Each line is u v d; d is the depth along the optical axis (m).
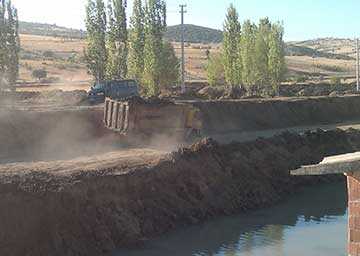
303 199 30.48
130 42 55.31
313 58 198.00
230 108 46.16
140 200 23.25
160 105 32.41
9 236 18.06
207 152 29.14
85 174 22.36
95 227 20.39
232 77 68.56
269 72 69.12
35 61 115.44
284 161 33.88
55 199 19.70
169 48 59.78
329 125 51.12
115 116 32.69
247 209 27.56
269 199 29.25
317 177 34.38
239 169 29.88
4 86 44.47
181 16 60.97
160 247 21.27
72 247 19.17
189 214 24.62
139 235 21.69
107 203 21.78
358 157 7.12
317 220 26.14
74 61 119.38
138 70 55.28
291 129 46.47
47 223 19.08
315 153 37.34
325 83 88.69
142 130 32.09
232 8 68.56
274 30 69.50
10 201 18.64
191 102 43.97
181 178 26.05
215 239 22.56
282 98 58.56
